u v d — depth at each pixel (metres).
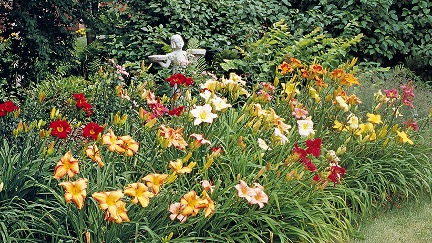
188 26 9.73
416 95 7.95
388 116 7.22
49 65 9.21
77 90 8.22
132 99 6.22
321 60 9.48
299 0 10.90
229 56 9.49
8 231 4.13
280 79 9.28
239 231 4.61
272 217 4.89
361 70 9.56
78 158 4.76
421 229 5.65
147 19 10.07
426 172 6.34
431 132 7.05
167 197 4.38
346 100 6.12
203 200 4.00
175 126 5.48
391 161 6.09
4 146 4.69
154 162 4.97
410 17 10.48
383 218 5.85
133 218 4.14
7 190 4.25
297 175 4.67
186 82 5.96
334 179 4.88
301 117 6.02
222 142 5.09
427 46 10.23
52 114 4.78
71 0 9.27
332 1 10.60
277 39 9.91
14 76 8.91
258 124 5.03
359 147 6.14
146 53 9.55
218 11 10.05
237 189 4.27
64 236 3.94
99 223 3.99
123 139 4.20
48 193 4.23
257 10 10.07
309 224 4.99
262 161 5.27
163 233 4.13
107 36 9.97
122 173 4.59
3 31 8.98
